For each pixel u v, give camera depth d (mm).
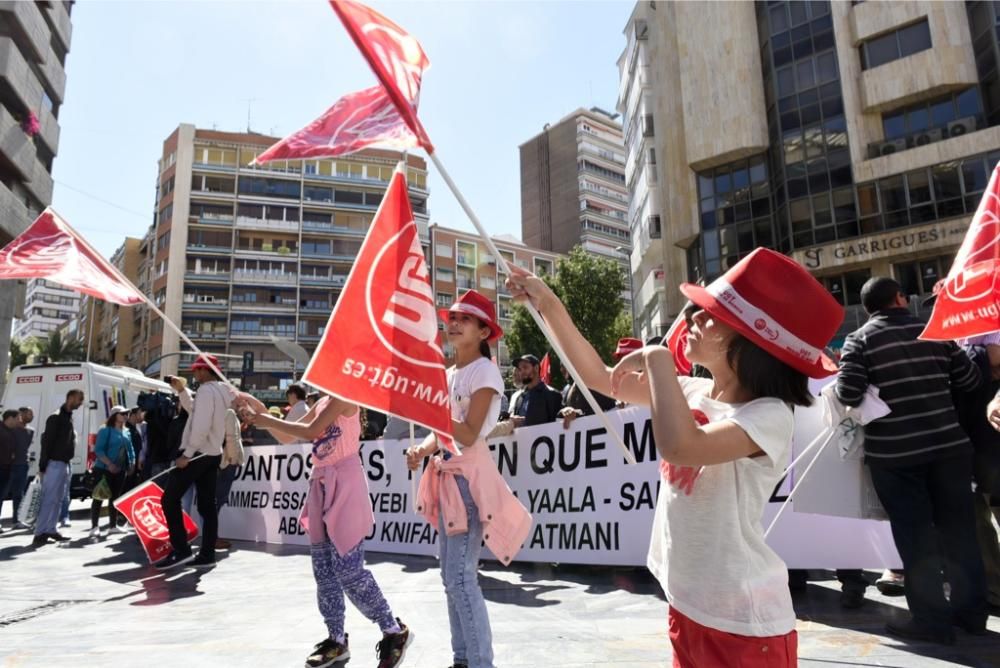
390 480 7363
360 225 68688
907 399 3562
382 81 1823
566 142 92188
